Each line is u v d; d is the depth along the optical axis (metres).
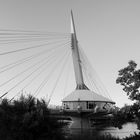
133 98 32.19
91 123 84.88
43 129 29.38
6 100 31.33
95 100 97.12
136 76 32.25
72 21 118.62
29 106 31.08
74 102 96.38
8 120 28.72
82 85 109.94
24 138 28.27
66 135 35.38
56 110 80.62
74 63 114.00
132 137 37.97
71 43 114.31
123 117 32.22
